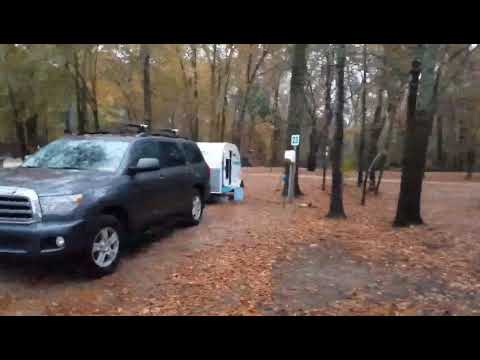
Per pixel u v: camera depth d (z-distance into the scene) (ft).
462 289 18.85
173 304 17.11
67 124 87.35
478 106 93.91
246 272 20.86
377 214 45.50
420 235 29.48
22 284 18.48
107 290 18.19
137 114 92.73
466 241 27.71
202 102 106.22
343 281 19.79
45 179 19.03
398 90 61.00
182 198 28.37
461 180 103.14
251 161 147.13
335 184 37.11
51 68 56.49
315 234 29.22
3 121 79.36
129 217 21.66
